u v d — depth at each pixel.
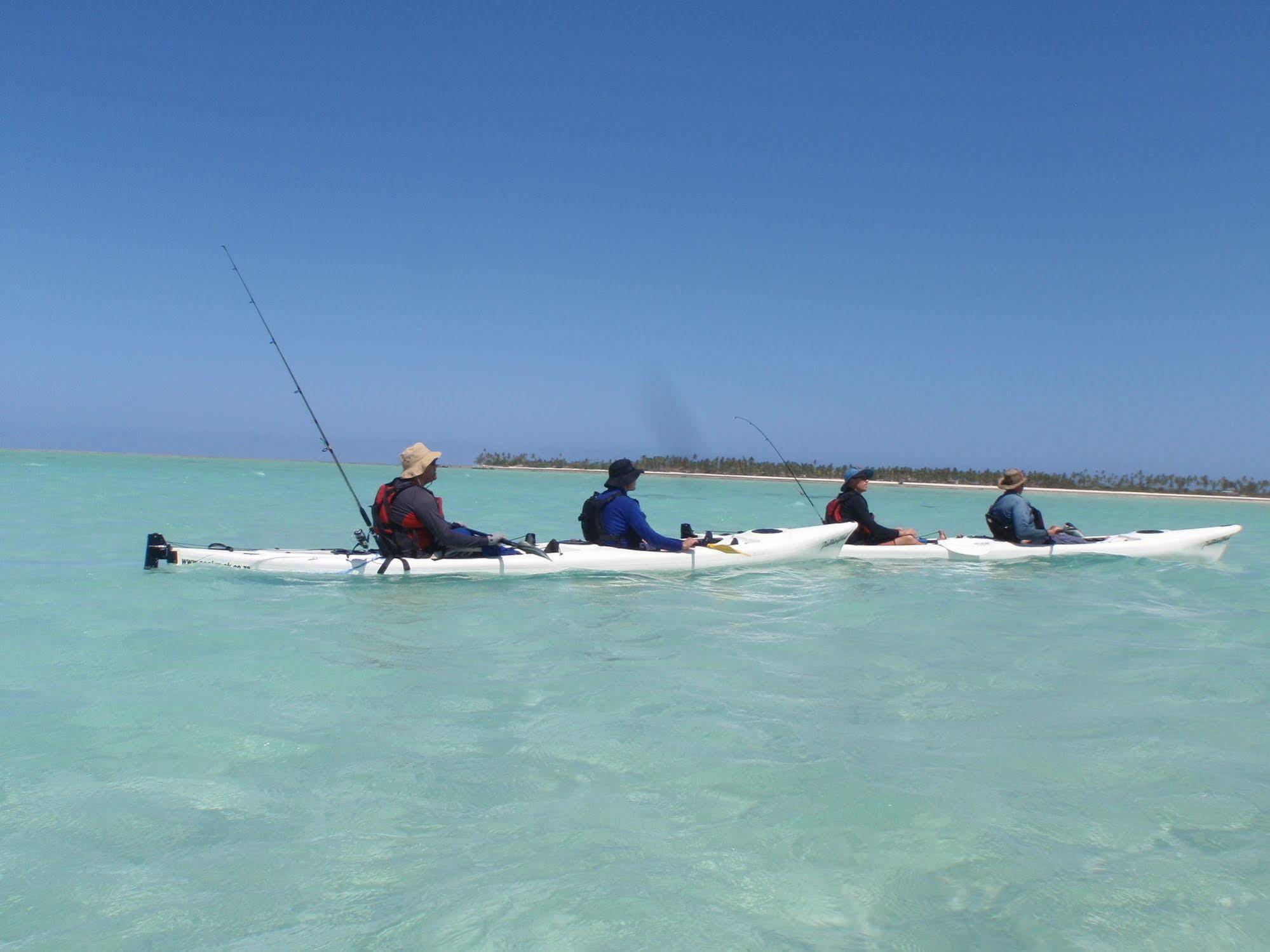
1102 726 3.15
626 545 7.12
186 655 3.95
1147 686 3.69
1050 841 2.24
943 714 3.28
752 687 3.60
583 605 5.41
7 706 3.18
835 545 7.73
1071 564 7.77
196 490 18.66
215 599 5.34
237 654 3.98
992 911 1.91
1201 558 8.55
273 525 11.09
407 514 6.33
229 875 2.01
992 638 4.62
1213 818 2.38
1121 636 4.73
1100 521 17.88
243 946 1.73
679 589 6.07
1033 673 3.90
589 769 2.67
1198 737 3.03
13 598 5.20
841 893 1.97
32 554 7.24
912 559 7.84
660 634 4.61
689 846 2.18
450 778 2.58
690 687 3.57
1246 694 3.59
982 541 8.27
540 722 3.09
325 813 2.34
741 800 2.46
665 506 18.05
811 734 3.01
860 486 8.30
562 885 1.97
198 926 1.81
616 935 1.78
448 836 2.22
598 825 2.29
